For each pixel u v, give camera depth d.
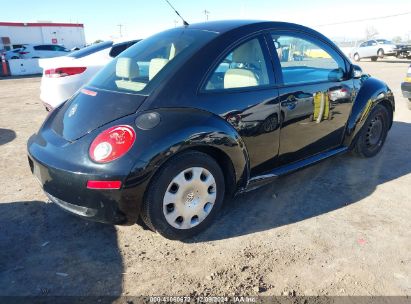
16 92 12.21
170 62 2.89
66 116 2.99
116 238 2.96
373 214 3.29
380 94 4.30
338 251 2.77
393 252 2.75
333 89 3.76
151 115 2.59
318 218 3.23
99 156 2.47
